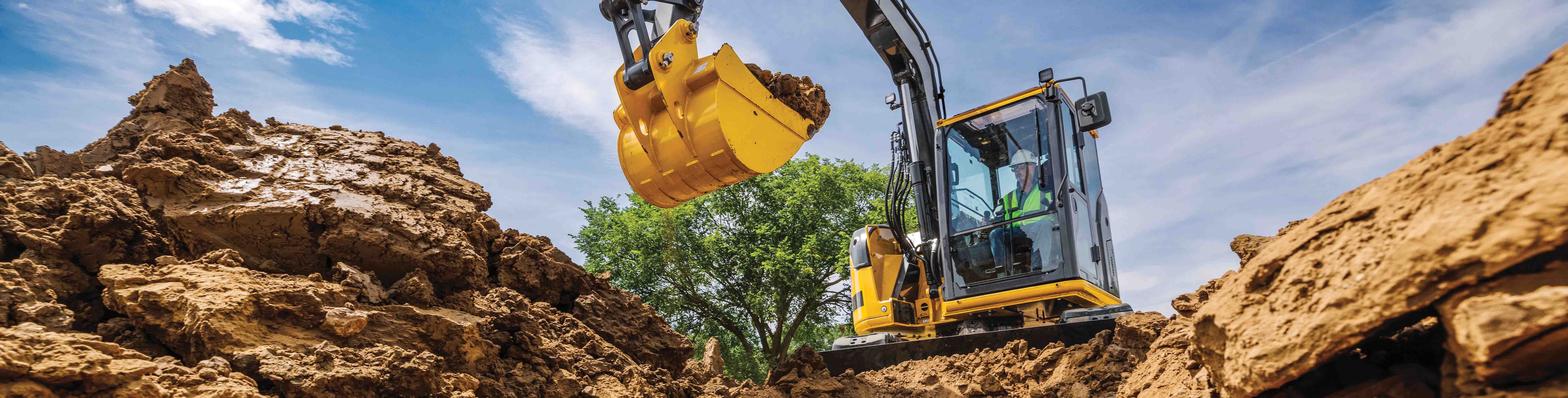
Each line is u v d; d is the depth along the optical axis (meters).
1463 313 1.98
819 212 23.80
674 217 23.09
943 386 7.86
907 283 10.29
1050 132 8.48
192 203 5.02
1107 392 6.85
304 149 6.29
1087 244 8.59
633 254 22.28
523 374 5.04
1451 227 2.08
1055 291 8.18
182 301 3.88
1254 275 2.74
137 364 3.18
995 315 9.05
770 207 24.56
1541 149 2.01
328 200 5.21
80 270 4.30
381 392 3.95
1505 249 1.94
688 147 6.19
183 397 3.20
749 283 23.56
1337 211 2.61
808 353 7.62
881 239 10.92
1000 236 8.65
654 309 7.07
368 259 5.12
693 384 6.54
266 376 3.63
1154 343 6.04
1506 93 2.21
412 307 4.62
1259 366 2.45
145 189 5.04
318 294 4.33
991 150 8.95
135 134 5.77
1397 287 2.16
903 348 8.95
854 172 25.61
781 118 6.77
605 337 6.38
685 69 6.29
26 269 3.95
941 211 9.03
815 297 23.03
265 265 4.88
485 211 6.79
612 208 24.55
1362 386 2.47
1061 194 8.25
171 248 4.78
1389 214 2.36
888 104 10.14
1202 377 3.58
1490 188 2.07
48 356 2.95
